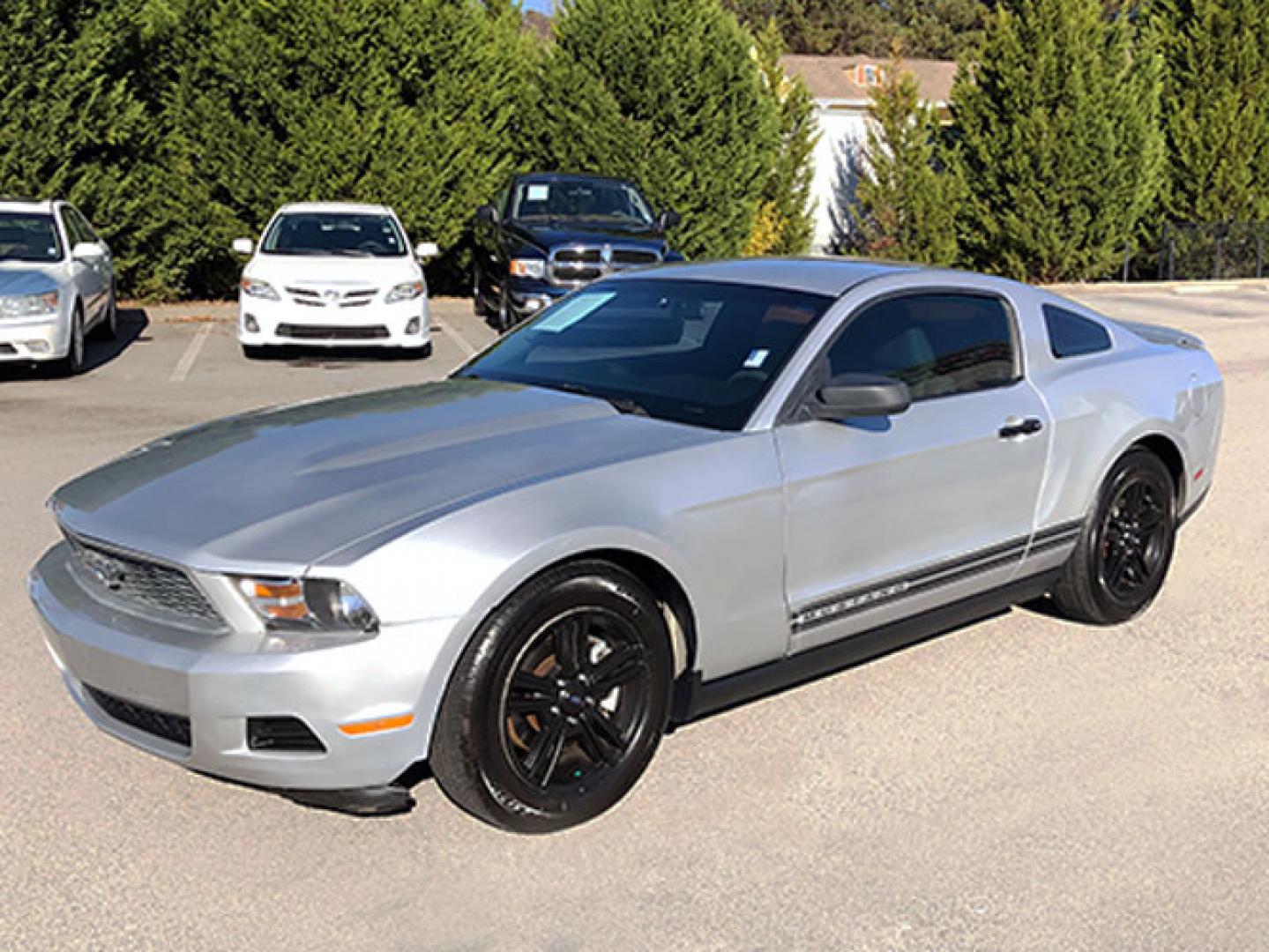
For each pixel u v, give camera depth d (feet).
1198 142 78.18
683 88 60.49
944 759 12.85
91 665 10.88
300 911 10.03
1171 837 11.34
